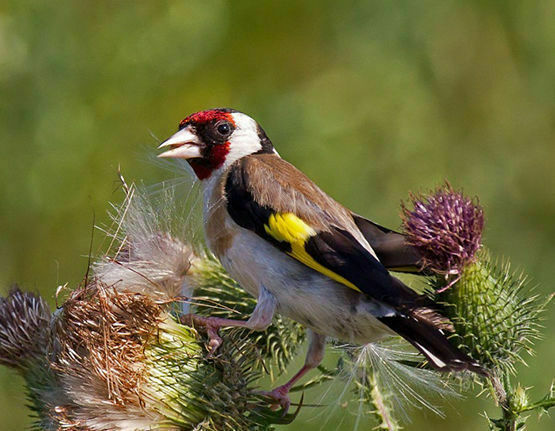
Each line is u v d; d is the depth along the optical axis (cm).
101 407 741
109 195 1388
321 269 811
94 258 783
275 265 829
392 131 1456
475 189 1456
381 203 1420
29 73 1423
